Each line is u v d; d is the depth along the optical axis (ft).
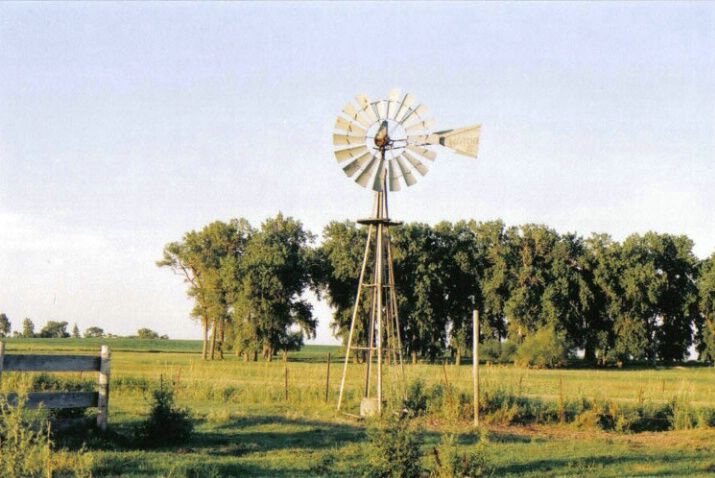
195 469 47.21
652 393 110.73
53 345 412.16
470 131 84.53
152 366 185.47
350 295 304.50
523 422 81.46
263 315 295.28
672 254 316.40
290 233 335.88
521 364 279.49
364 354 305.94
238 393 99.14
